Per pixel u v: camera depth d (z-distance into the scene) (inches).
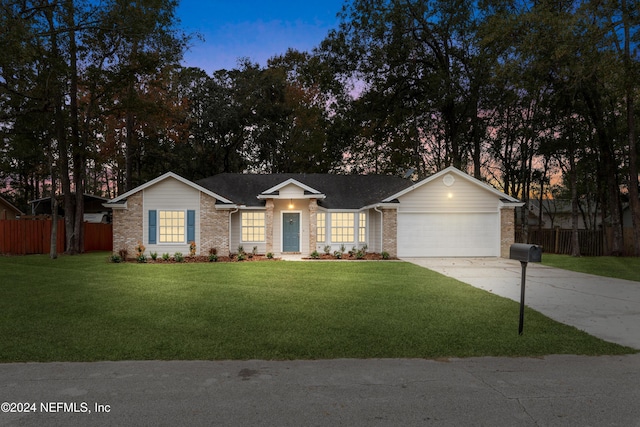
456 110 1218.0
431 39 1204.5
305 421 149.7
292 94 1595.7
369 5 1112.2
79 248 955.3
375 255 828.0
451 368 207.8
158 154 1487.5
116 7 836.0
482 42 916.6
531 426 147.0
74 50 873.5
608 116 1047.6
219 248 804.6
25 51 712.4
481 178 1349.7
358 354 228.2
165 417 152.3
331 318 309.3
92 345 241.4
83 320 301.6
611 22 782.5
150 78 1139.3
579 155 1084.5
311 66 1230.9
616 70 745.6
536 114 1072.2
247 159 1672.0
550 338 259.9
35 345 240.7
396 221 820.0
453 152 1233.4
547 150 1063.0
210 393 174.9
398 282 489.7
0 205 1240.2
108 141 1389.0
